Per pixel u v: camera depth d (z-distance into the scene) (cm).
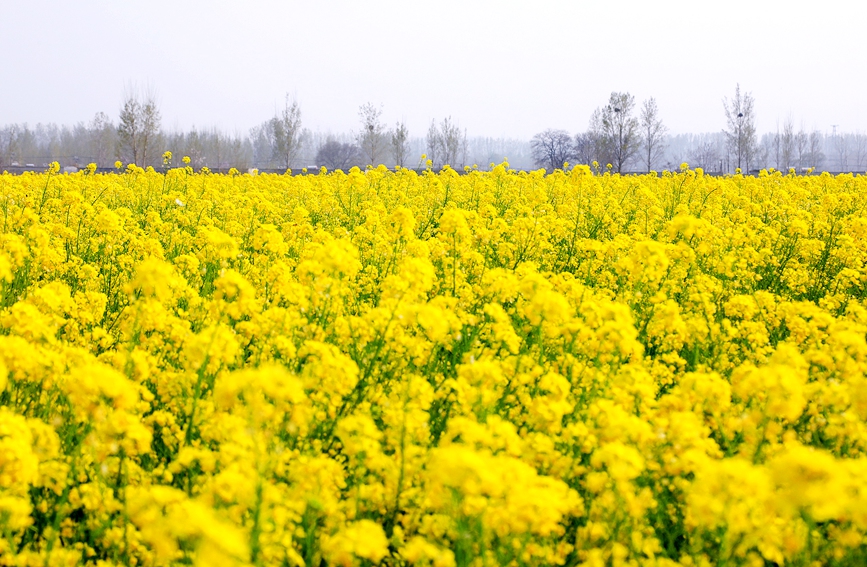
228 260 675
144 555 252
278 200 1490
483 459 223
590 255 781
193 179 1661
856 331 435
